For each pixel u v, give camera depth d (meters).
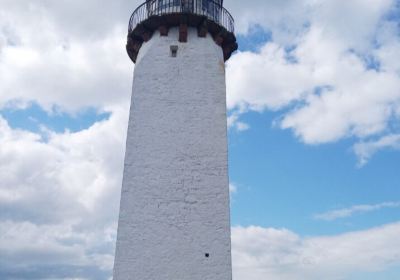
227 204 15.28
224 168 15.87
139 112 16.64
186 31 18.00
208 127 16.52
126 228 14.69
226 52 19.19
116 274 14.05
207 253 14.48
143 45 18.55
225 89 17.44
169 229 14.73
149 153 15.91
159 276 14.09
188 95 17.02
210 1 18.81
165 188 15.36
